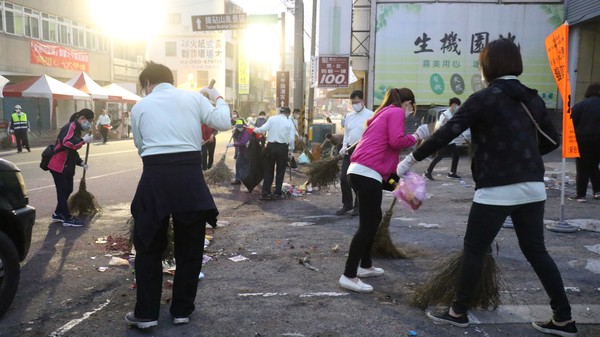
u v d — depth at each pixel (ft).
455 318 11.19
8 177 12.55
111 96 82.99
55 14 90.12
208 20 65.72
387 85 64.85
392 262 16.07
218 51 160.25
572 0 59.82
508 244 17.63
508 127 10.15
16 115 57.77
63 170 21.68
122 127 103.04
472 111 10.29
